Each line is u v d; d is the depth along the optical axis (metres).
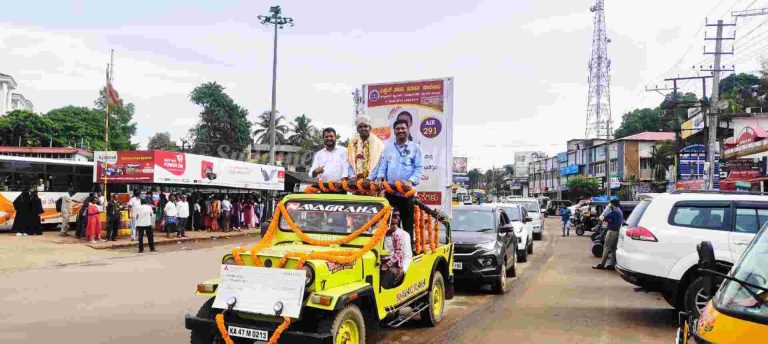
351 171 7.86
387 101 11.02
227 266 5.18
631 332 7.48
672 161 45.91
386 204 6.20
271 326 4.95
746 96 48.16
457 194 48.06
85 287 10.66
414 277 6.96
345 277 5.39
